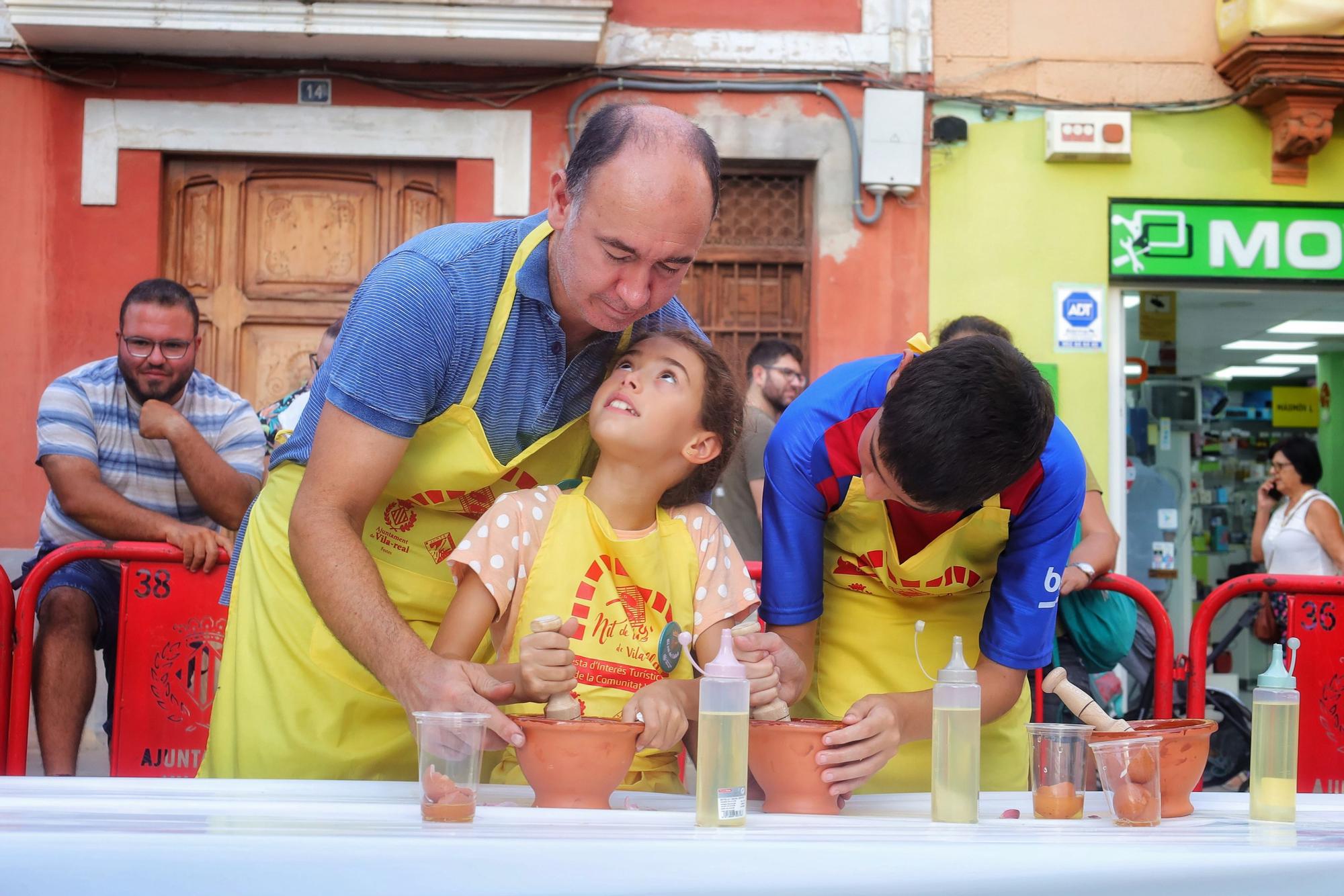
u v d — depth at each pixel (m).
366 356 2.05
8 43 6.24
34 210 6.30
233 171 6.52
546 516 2.20
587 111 6.52
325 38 6.17
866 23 6.58
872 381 2.30
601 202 1.96
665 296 2.07
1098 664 3.66
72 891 1.22
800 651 2.37
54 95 6.31
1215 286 6.78
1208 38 6.70
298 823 1.47
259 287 6.54
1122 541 6.66
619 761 1.81
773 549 2.35
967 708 1.75
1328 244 6.72
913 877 1.29
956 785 1.74
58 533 4.05
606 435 2.16
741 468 4.81
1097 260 6.66
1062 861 1.32
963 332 3.39
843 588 2.59
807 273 6.71
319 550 1.98
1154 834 1.62
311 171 6.55
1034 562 2.29
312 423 2.38
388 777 2.31
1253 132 6.71
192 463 3.89
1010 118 6.66
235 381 6.51
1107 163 6.67
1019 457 1.92
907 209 6.61
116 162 6.34
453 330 2.12
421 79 6.46
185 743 3.46
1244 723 4.40
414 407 2.09
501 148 6.48
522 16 6.14
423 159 6.53
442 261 2.14
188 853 1.24
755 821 1.68
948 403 1.89
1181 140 6.70
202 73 6.39
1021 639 2.31
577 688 2.15
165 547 3.46
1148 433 7.70
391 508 2.32
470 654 2.10
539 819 1.61
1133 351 7.59
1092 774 2.29
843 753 1.86
